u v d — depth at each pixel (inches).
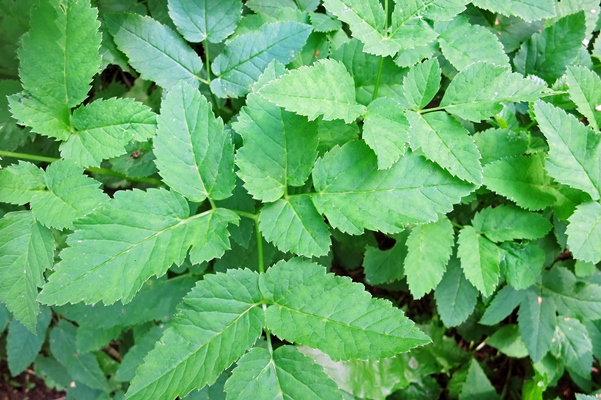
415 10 14.5
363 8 14.4
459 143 14.0
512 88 14.2
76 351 19.6
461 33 15.6
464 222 17.1
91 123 14.3
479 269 15.6
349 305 13.8
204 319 13.9
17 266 14.1
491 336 19.6
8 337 18.6
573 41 16.3
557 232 16.5
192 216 14.2
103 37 15.8
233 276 14.1
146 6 16.4
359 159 14.2
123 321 17.6
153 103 17.5
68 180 14.1
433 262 15.4
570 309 17.6
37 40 13.8
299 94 13.6
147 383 13.4
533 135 17.0
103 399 20.1
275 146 14.2
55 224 13.9
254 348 14.0
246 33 15.5
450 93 14.4
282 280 14.2
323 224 14.2
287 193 15.0
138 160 15.8
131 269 13.6
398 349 13.4
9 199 14.0
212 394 17.6
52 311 19.7
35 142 16.8
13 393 22.4
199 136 14.1
